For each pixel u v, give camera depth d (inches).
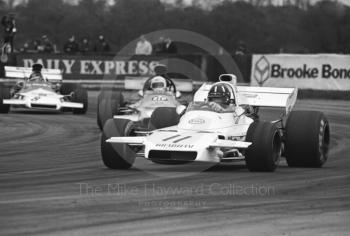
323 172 1526.8
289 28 5787.4
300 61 4082.2
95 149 1943.9
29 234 938.7
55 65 4340.6
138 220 1020.5
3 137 2210.9
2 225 987.3
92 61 4384.8
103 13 6151.6
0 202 1151.6
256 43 5565.9
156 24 5777.6
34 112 3093.0
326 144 1648.6
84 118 2866.6
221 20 5654.5
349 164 1697.8
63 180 1385.3
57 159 1727.4
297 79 4089.6
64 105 2908.5
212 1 6063.0
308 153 1579.7
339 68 4025.6
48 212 1072.2
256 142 1449.3
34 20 6072.8
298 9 6215.6
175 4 6097.4
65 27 5969.5
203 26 5639.8
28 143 2068.2
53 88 3056.1
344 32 5649.6
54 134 2309.3
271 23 5851.4
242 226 987.9
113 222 1007.6
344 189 1299.2
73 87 3125.0
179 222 1010.1
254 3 6250.0
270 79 4133.9
